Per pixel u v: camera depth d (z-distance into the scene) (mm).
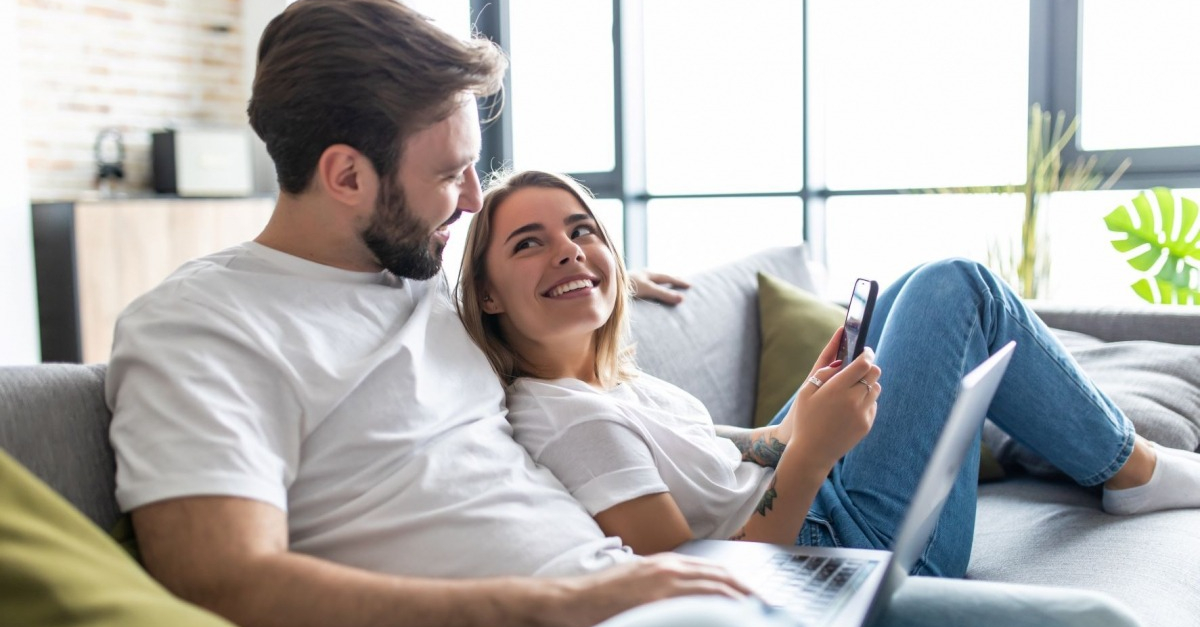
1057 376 1731
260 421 1117
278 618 975
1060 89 4145
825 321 2441
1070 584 1567
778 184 5055
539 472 1337
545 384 1472
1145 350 2271
